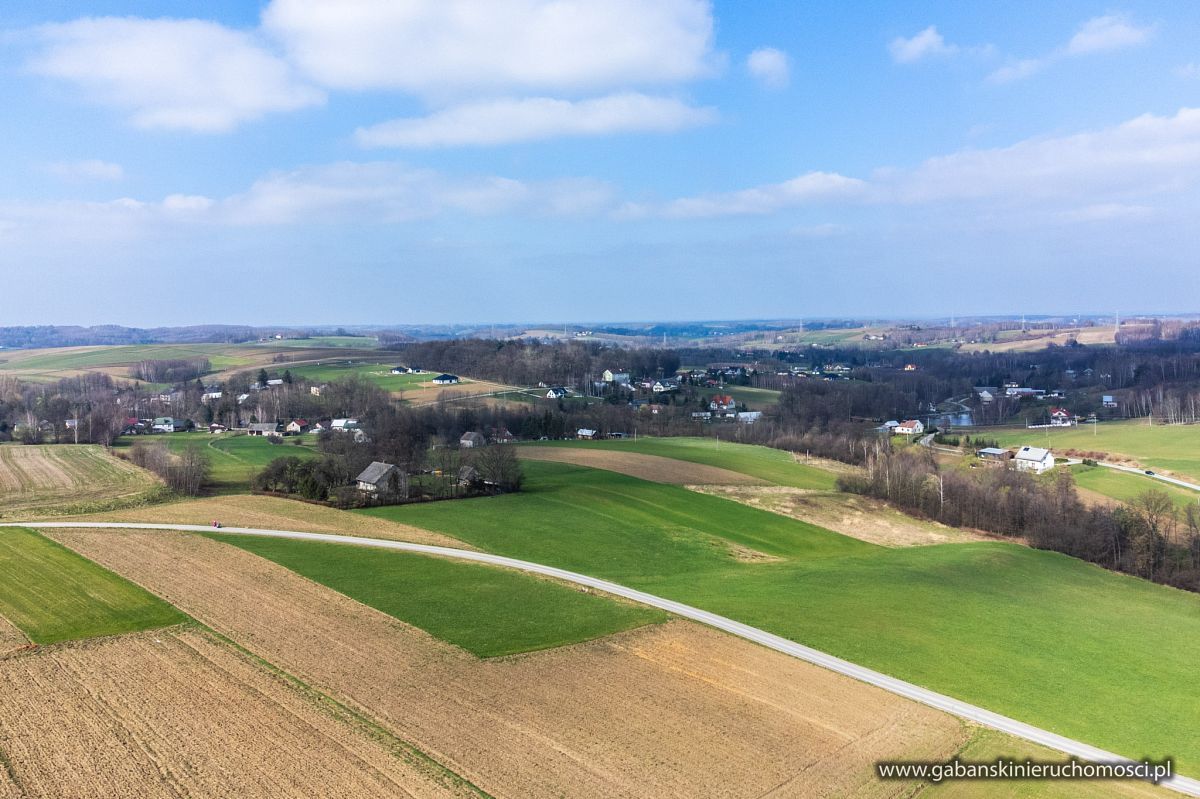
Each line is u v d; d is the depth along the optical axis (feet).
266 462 409.90
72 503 293.23
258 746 116.47
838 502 359.25
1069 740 135.33
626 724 129.49
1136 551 290.97
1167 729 144.25
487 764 114.73
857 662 164.14
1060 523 314.55
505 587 205.05
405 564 221.05
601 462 410.31
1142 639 200.13
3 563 206.28
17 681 136.67
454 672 147.33
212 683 137.80
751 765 118.21
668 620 183.42
